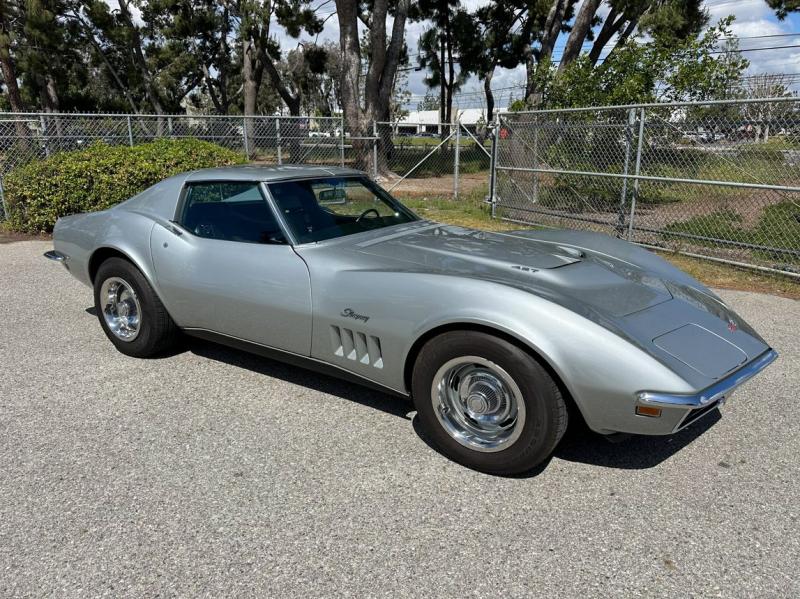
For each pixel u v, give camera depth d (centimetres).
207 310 383
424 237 382
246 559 234
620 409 253
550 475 291
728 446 319
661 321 286
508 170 1040
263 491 278
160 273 399
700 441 324
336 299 322
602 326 259
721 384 259
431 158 2422
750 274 684
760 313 551
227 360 436
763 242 750
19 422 343
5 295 603
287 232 355
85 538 246
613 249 387
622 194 851
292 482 285
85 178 902
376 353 315
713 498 272
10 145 1074
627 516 259
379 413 355
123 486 282
